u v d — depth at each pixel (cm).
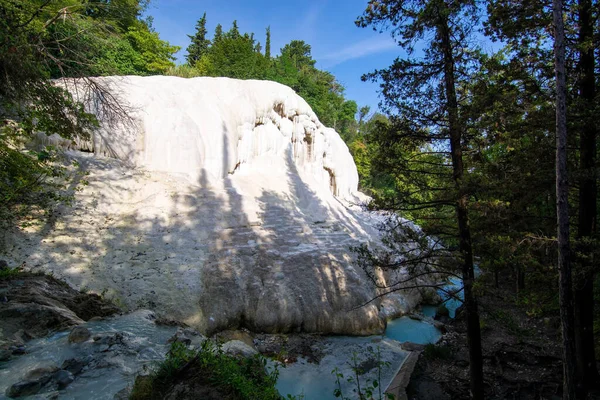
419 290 1983
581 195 888
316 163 2602
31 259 1051
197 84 1970
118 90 1606
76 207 1305
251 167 2086
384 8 867
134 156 1642
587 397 859
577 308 910
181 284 1250
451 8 794
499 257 820
